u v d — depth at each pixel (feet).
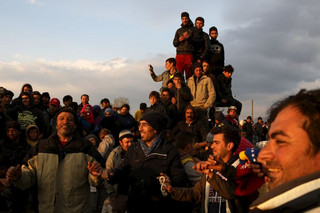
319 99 2.52
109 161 20.56
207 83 29.73
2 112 20.56
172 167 13.88
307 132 2.48
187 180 14.82
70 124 14.08
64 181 13.48
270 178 2.70
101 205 23.93
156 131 14.49
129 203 13.82
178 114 28.86
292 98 2.66
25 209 14.28
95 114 33.17
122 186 14.37
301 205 2.35
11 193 14.43
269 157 2.67
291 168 2.54
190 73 34.96
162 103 28.86
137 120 37.35
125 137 20.83
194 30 35.19
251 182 8.33
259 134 58.13
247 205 9.65
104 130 26.76
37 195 13.76
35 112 26.27
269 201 2.52
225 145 11.35
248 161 8.27
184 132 15.84
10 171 12.23
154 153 13.98
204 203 11.36
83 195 13.70
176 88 29.86
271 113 2.80
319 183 2.37
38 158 13.71
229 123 28.91
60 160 13.71
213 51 36.60
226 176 8.43
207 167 8.49
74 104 33.96
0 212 14.14
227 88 33.63
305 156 2.49
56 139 14.10
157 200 13.46
